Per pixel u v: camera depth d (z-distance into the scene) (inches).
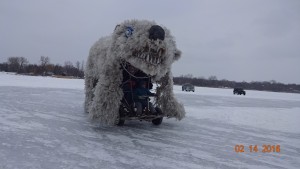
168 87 346.6
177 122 390.0
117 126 332.2
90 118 310.3
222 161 220.8
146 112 327.3
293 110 690.8
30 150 216.2
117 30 313.6
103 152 223.0
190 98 939.3
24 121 324.5
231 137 312.8
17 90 757.9
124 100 329.1
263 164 220.5
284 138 324.2
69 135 271.6
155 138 282.4
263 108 713.6
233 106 721.0
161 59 302.4
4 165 183.0
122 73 323.6
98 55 360.2
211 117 464.1
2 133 261.9
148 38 293.6
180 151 241.0
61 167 185.0
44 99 574.2
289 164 224.5
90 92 404.8
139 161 207.0
